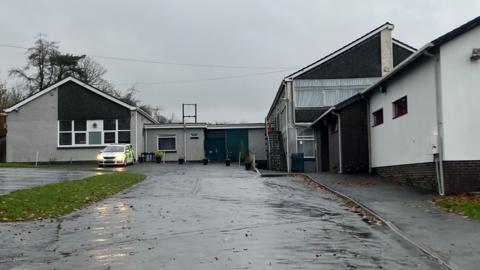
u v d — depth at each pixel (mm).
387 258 9031
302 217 13617
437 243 10156
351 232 11516
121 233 11258
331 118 28656
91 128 40969
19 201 14695
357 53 35500
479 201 14664
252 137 47625
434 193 17375
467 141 17000
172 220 12969
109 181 21984
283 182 23047
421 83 18719
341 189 19469
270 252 9461
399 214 13617
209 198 17469
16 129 40781
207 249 9703
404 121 20531
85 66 62656
